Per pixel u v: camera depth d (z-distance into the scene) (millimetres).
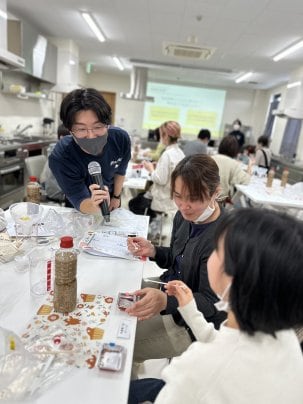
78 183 1550
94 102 1291
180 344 1158
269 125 9219
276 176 6297
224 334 610
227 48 5316
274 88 8969
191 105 9531
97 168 1478
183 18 4082
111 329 806
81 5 3977
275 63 5980
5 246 1174
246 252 531
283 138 7945
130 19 4336
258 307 536
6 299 898
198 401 562
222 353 579
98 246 1274
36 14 4461
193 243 1146
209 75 8156
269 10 3557
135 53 6469
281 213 590
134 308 886
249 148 6184
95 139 1376
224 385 555
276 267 513
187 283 1147
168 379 598
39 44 4930
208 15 3881
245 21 3969
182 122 9641
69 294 845
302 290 525
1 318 816
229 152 3406
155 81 9375
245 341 580
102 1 3777
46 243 1259
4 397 604
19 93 4656
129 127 9883
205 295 1002
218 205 1180
